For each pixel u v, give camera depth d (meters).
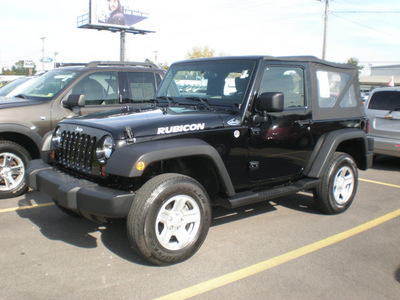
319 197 4.87
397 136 7.81
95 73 6.15
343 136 4.90
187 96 4.57
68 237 4.09
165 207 3.36
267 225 4.59
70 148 3.87
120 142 3.31
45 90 6.02
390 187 6.65
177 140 3.51
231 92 4.17
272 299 2.97
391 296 3.05
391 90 8.12
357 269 3.50
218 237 4.17
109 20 30.42
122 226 4.44
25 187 5.46
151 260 3.31
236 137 3.93
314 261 3.64
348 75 5.32
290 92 4.45
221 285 3.16
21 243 3.91
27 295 2.95
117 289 3.06
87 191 3.24
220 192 3.99
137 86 6.56
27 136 5.44
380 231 4.47
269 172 4.31
